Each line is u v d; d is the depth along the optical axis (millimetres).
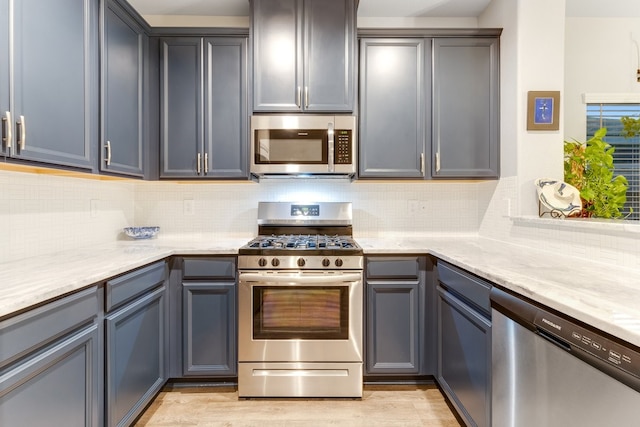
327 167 2154
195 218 2541
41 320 1029
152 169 2168
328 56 2174
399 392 2021
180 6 2350
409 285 2014
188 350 1983
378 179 2260
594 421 842
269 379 1928
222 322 1981
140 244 2170
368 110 2215
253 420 1760
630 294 1008
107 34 1723
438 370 1968
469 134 2230
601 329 805
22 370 958
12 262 1517
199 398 1952
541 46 2041
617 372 772
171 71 2164
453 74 2223
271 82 2168
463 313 1616
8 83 1171
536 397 1068
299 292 1927
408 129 2221
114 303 1414
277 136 2154
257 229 2551
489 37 2229
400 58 2215
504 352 1238
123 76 1875
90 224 2074
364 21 2535
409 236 2559
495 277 1273
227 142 2178
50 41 1353
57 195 1800
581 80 2480
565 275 1264
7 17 1165
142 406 1680
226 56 2172
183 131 2174
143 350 1692
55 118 1380
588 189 1925
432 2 2348
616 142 2479
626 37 2482
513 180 2094
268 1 2166
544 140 2049
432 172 2227
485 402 1397
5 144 1161
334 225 2479
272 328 1928
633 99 2473
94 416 1299
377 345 2014
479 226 2527
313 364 1929
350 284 1909
